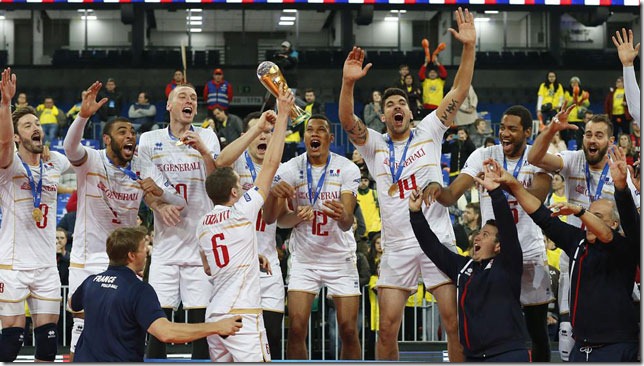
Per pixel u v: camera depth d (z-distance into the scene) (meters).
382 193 7.71
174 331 6.09
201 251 6.82
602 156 7.53
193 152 8.02
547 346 7.77
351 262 8.24
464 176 7.70
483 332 6.76
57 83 26.72
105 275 6.43
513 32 27.48
